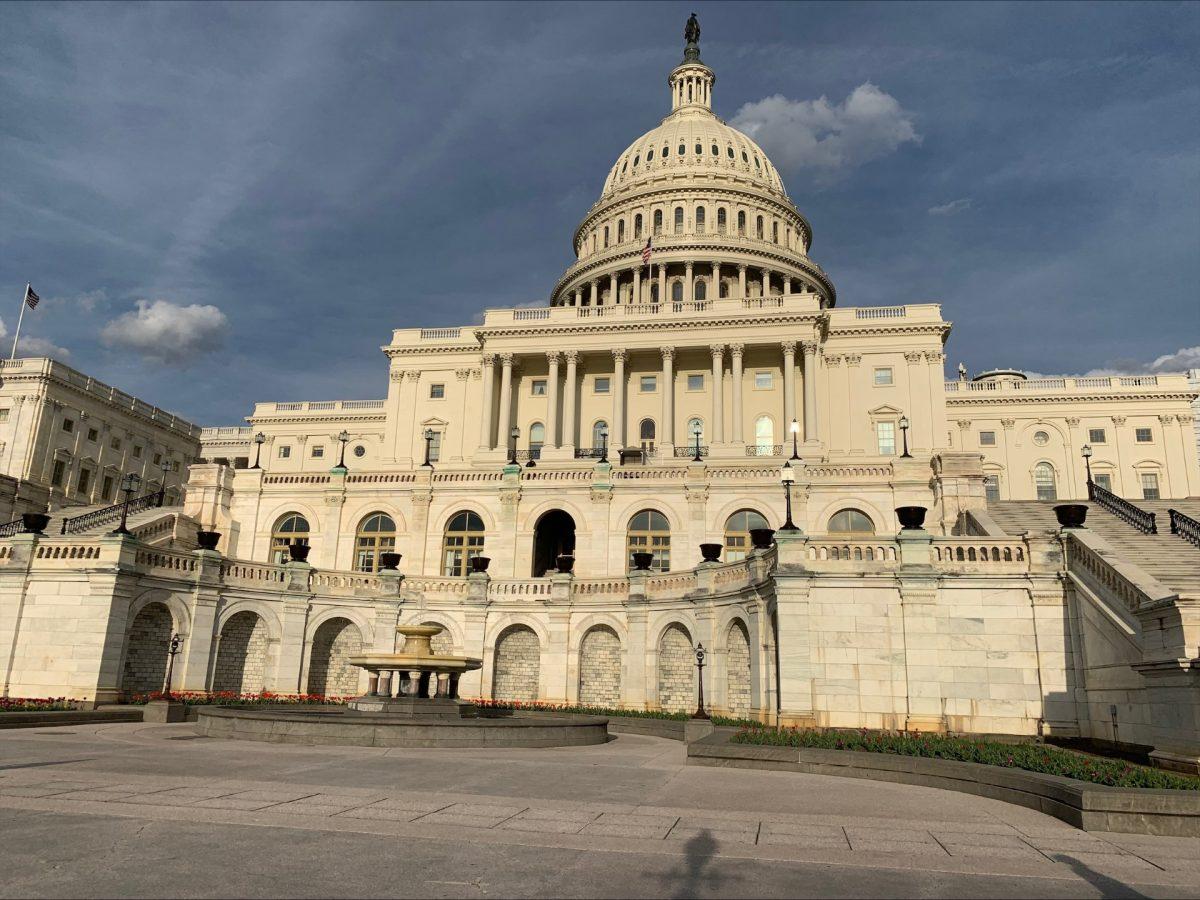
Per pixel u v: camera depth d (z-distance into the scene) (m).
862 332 70.19
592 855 8.72
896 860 8.95
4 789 11.37
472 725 19.42
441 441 74.06
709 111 115.69
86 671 25.33
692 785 14.10
